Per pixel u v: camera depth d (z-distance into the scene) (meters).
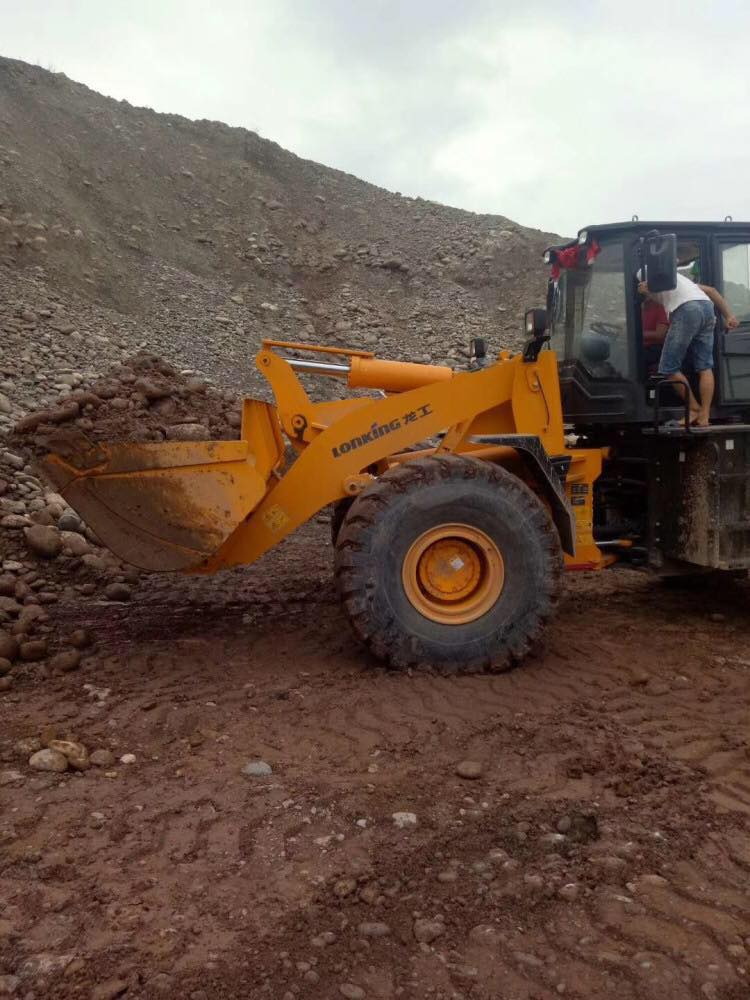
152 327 15.86
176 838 2.99
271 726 4.00
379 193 26.48
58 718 4.02
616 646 5.36
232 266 21.14
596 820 3.16
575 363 5.93
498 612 4.77
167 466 4.77
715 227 5.82
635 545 5.99
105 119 24.52
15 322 12.96
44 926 2.48
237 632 5.55
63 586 6.48
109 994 2.21
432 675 4.70
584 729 3.99
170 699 4.31
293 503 5.11
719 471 5.37
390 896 2.68
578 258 5.89
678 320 5.54
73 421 8.95
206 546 4.79
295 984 2.28
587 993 2.27
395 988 2.29
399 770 3.55
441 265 22.91
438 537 4.72
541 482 5.17
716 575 7.25
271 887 2.70
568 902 2.66
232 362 15.29
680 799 3.32
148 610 6.04
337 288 21.41
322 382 13.81
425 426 5.26
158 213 21.89
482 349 6.16
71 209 19.08
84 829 3.03
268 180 25.30
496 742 3.85
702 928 2.53
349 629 5.60
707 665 5.00
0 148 19.31
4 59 24.36
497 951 2.44
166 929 2.48
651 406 5.81
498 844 2.99
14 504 7.29
